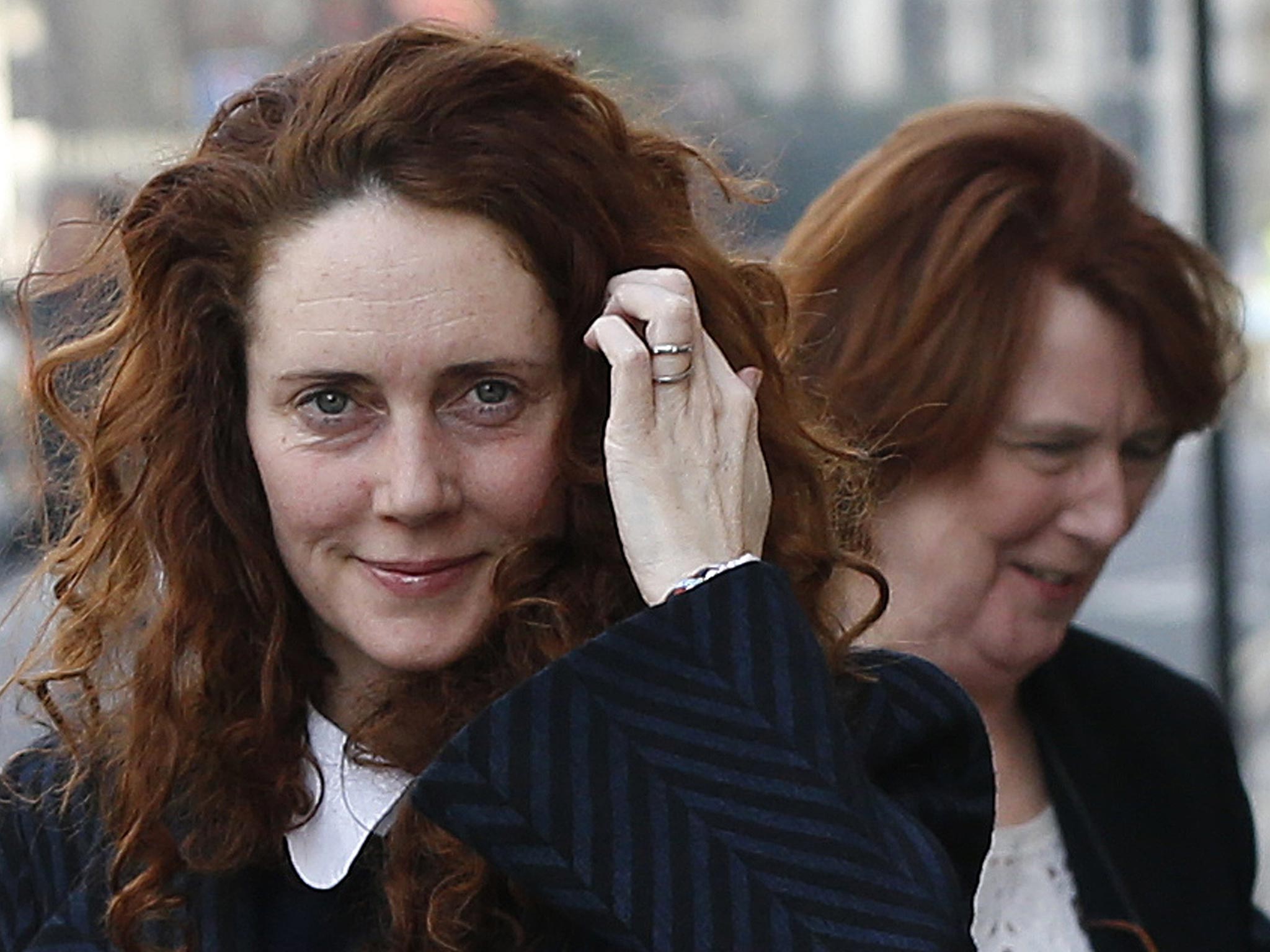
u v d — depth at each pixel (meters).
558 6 17.88
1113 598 23.75
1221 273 9.44
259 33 19.36
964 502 8.89
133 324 6.69
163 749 6.56
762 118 9.39
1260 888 18.66
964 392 8.75
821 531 6.98
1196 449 18.39
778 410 6.95
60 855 6.78
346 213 6.15
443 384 6.18
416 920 6.33
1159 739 9.52
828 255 9.09
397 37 6.43
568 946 6.32
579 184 6.34
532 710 6.02
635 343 6.32
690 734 6.02
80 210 8.04
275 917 6.55
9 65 19.78
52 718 6.81
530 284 6.23
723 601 6.16
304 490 6.25
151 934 6.48
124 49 19.80
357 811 6.54
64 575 6.86
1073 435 8.80
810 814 5.95
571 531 6.50
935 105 20.48
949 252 8.84
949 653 9.05
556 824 5.93
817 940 5.81
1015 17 20.30
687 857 5.91
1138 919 9.02
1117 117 18.64
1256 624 20.59
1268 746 20.00
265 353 6.27
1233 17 19.12
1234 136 19.19
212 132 6.56
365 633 6.38
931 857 6.05
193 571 6.63
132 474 6.78
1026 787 9.16
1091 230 8.93
